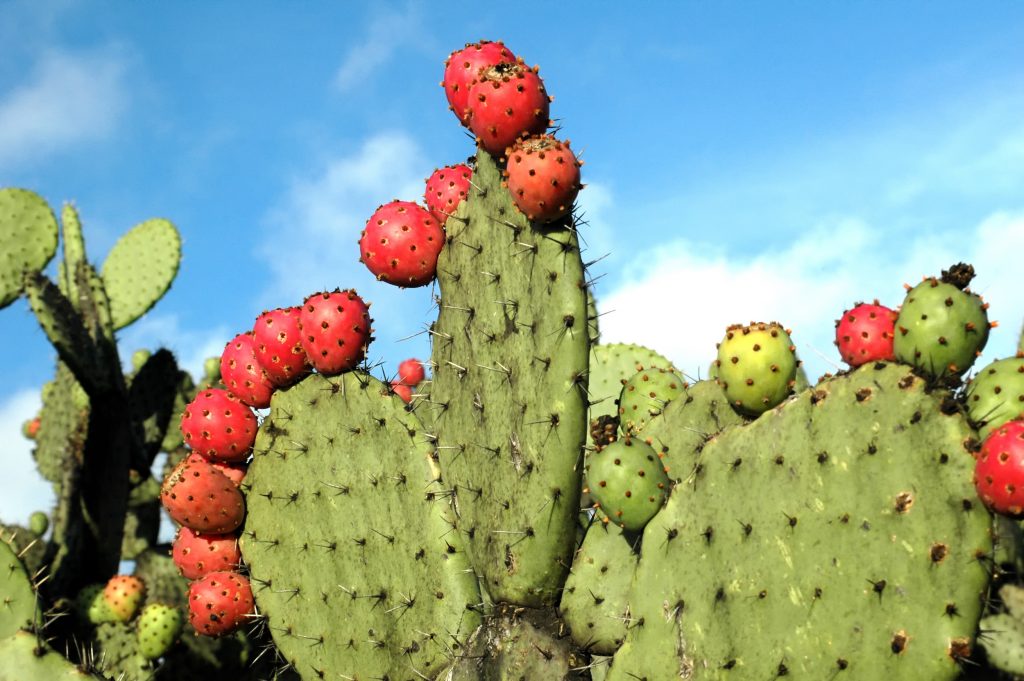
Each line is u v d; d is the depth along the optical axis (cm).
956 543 279
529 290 369
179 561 454
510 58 381
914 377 297
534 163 348
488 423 386
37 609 421
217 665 716
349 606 421
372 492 420
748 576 321
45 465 848
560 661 371
